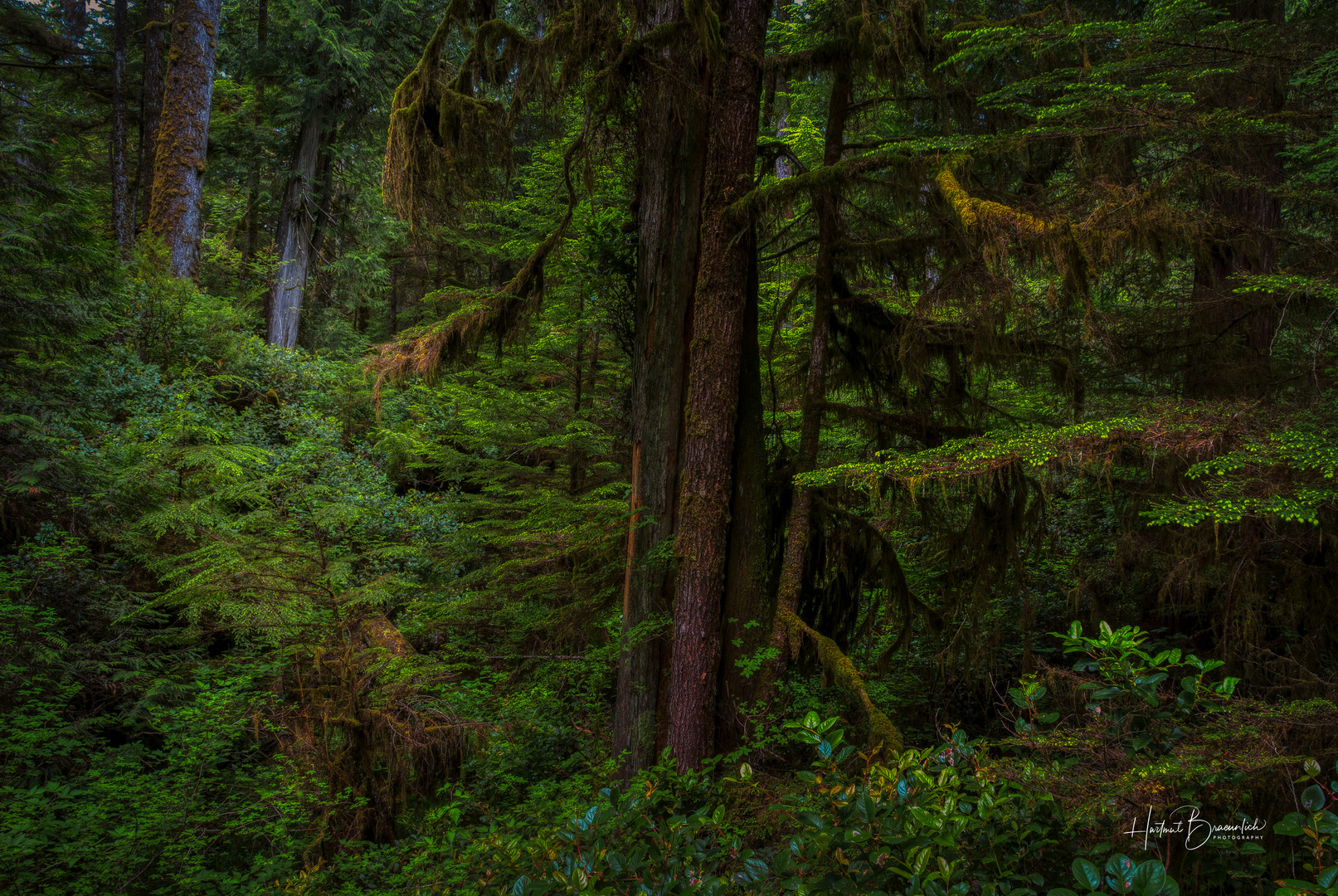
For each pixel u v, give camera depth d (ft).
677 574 15.08
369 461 31.48
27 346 20.90
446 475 27.22
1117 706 7.72
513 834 12.79
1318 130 13.70
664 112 15.15
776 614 15.52
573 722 18.31
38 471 19.08
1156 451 10.93
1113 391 16.17
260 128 49.11
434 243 41.24
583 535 16.85
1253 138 13.93
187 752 14.88
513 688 18.89
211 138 50.14
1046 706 12.96
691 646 14.76
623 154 16.48
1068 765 7.44
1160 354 15.57
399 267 53.42
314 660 14.64
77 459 20.43
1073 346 15.03
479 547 21.63
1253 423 10.72
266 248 52.21
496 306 17.99
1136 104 12.86
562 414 25.43
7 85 47.88
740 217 14.56
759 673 15.03
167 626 19.71
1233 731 7.07
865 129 19.85
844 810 7.07
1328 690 11.24
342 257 49.93
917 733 18.06
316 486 16.74
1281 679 12.55
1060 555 19.16
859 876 6.62
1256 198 16.33
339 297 53.72
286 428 31.65
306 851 12.75
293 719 14.52
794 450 18.71
